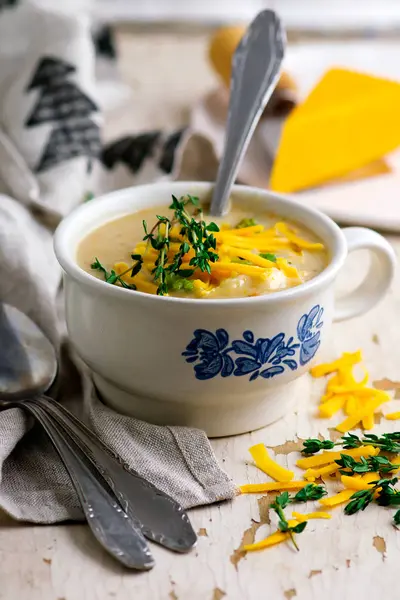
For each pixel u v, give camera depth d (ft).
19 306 1.82
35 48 2.13
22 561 1.46
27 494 1.54
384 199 2.20
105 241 1.69
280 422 1.67
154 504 1.50
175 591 1.43
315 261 1.66
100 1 3.36
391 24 3.34
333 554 1.47
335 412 1.69
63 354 1.79
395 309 1.93
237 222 1.75
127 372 1.58
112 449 1.57
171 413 1.62
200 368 1.55
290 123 2.18
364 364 1.79
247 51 1.85
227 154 1.79
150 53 2.96
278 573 1.45
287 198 1.76
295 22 3.36
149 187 1.77
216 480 1.55
